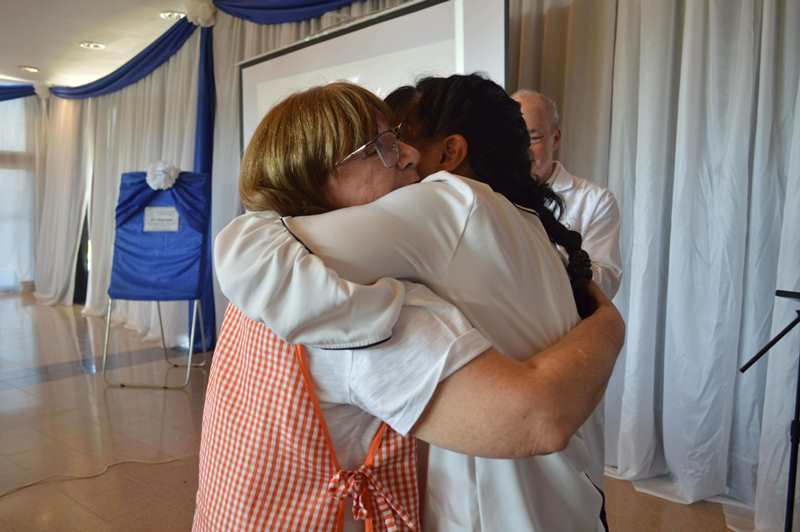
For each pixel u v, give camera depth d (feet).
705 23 7.38
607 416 8.60
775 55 6.97
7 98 23.39
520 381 1.74
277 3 12.82
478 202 1.97
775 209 7.08
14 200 25.12
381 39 9.46
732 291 7.26
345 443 2.13
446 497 2.28
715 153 7.34
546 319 2.17
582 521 2.40
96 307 20.95
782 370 6.71
